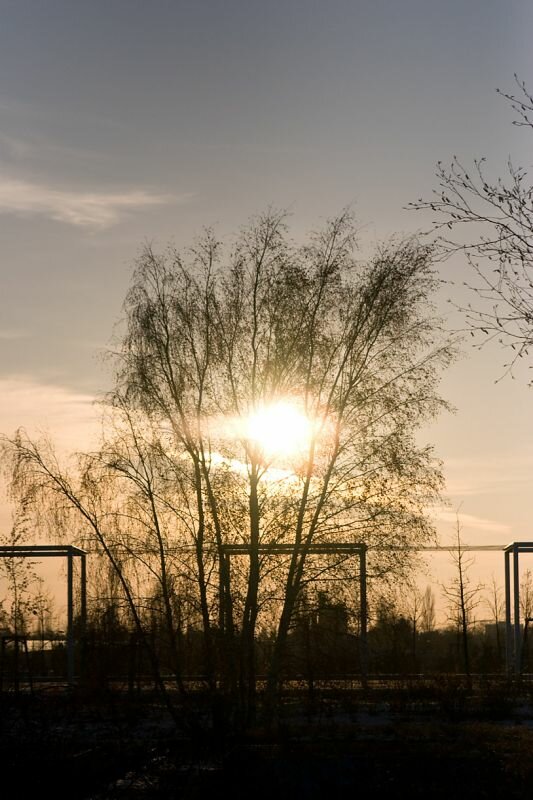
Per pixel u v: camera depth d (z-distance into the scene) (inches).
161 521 1000.9
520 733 936.3
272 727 952.3
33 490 983.0
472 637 2020.2
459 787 677.3
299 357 1011.9
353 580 954.7
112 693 1009.5
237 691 957.2
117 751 814.5
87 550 994.7
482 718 1090.1
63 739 785.6
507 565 1692.9
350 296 1020.5
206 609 972.6
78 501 989.2
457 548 1696.6
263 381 1018.7
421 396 988.6
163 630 975.6
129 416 1012.5
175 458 1008.9
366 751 824.3
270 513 989.2
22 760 714.8
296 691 986.7
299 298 1020.5
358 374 1005.8
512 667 1643.7
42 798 653.9
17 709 752.3
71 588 1401.3
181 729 951.6
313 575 961.5
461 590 1691.7
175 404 1016.2
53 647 1556.3
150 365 1023.0
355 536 968.9
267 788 683.4
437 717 1093.8
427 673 1494.8
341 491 984.3
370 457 980.6
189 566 986.1
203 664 959.6
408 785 686.5
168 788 684.1
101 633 991.6
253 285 1034.7
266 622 971.3
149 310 1028.5
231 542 983.0
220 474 997.8
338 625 953.5
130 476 1000.2
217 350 1025.5
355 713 1120.8
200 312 1035.3
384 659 1192.8
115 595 986.7
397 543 962.7
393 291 1003.3
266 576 973.8
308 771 734.5
